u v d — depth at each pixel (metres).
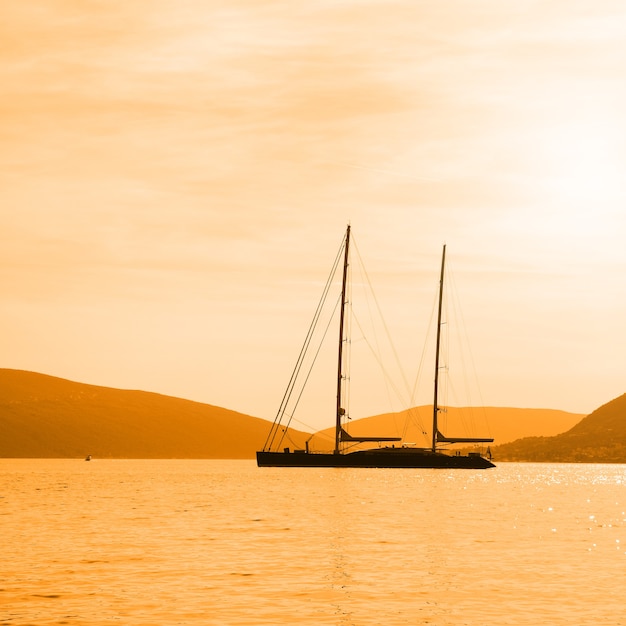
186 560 64.56
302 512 107.38
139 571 59.38
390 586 54.31
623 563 64.81
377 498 134.88
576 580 56.97
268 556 66.94
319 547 72.50
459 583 55.56
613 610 47.59
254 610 47.09
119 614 46.00
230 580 56.00
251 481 194.12
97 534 82.06
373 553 69.06
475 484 191.25
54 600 49.50
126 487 175.25
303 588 53.38
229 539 78.06
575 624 44.44
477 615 46.34
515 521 99.25
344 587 53.84
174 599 49.88
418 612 46.94
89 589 52.78
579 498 149.88
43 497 140.38
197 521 95.12
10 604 48.47
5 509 112.94
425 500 131.88
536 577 58.09
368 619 45.25
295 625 43.84
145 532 83.81
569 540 80.06
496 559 66.50
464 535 83.31
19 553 68.25
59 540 77.25
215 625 43.72
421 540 78.50
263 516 101.62
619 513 114.19
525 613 46.84
